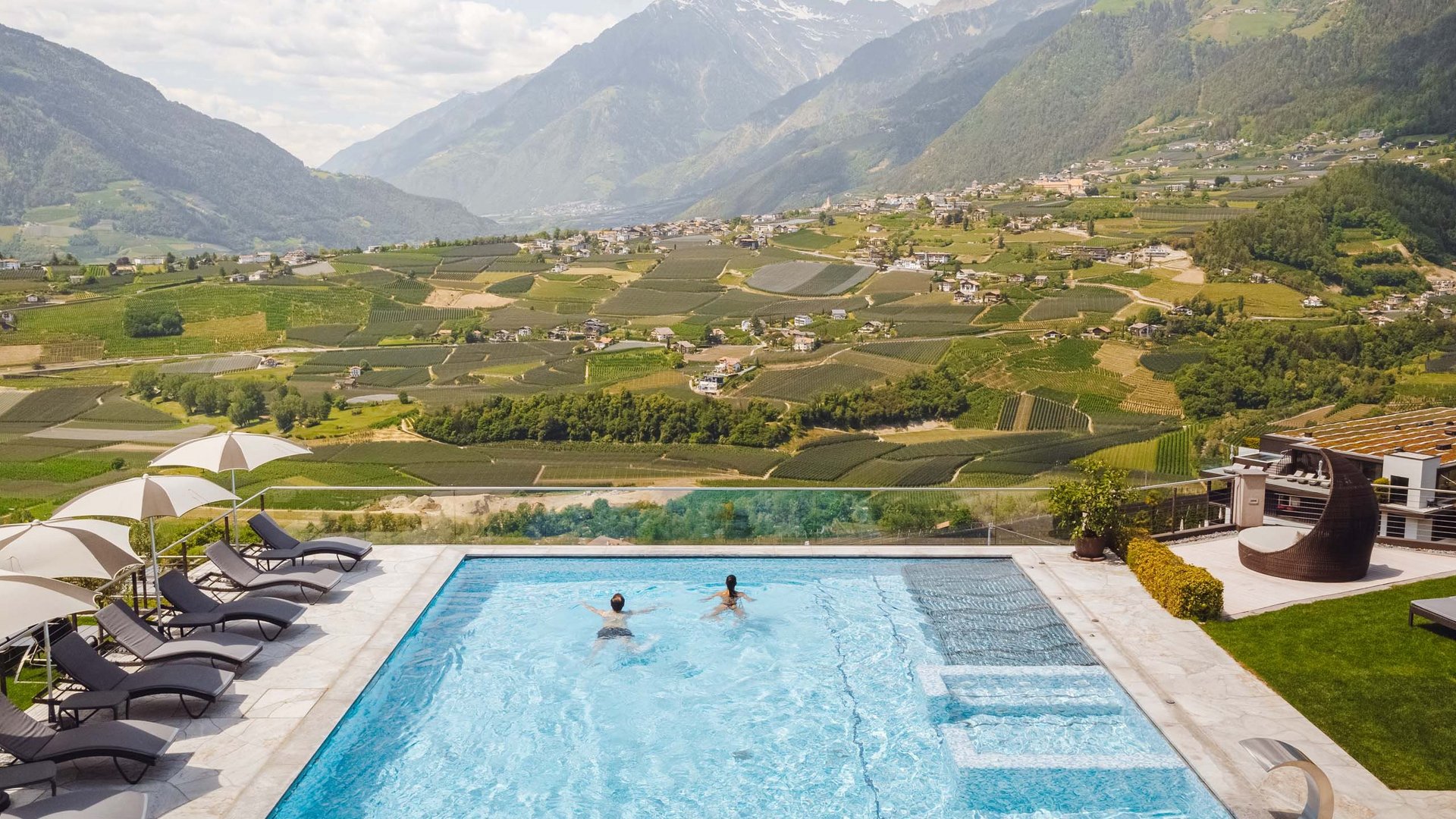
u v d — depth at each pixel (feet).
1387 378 277.03
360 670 31.53
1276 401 284.41
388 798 25.40
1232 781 24.43
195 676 27.76
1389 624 34.71
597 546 47.37
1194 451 263.90
